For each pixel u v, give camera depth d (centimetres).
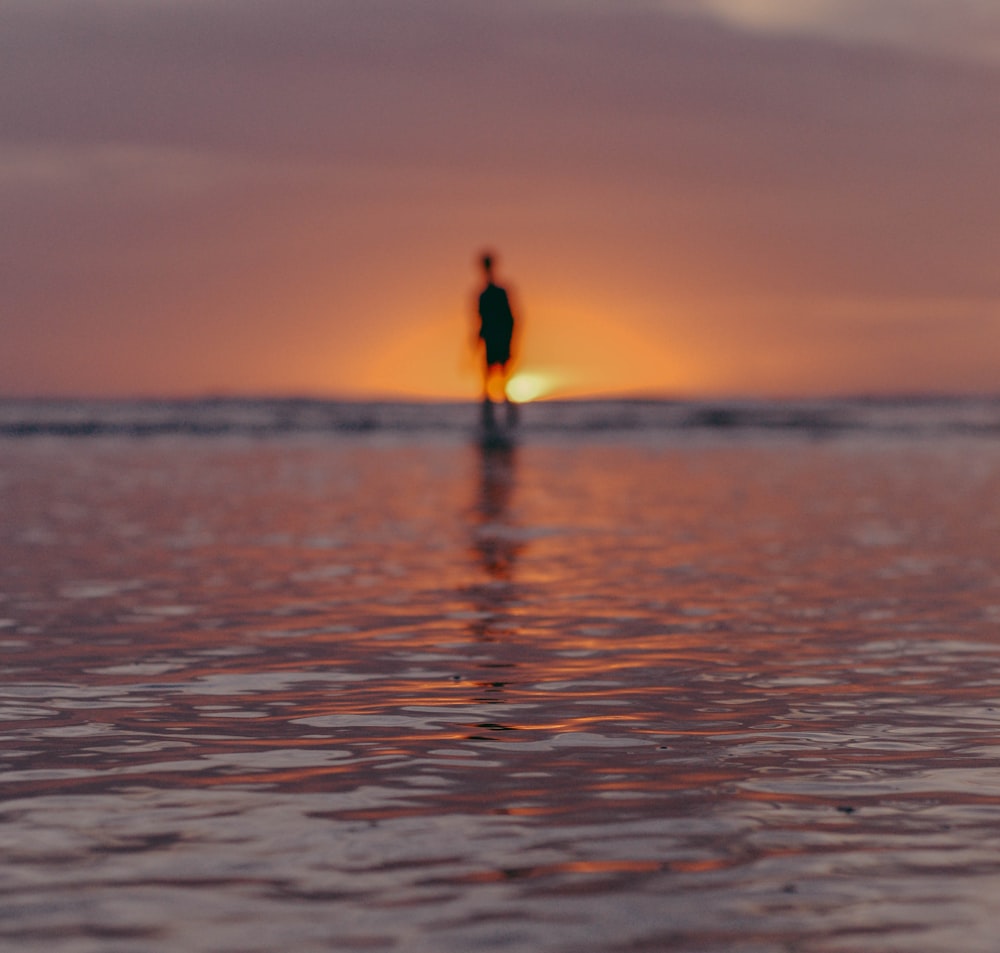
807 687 669
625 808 468
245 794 485
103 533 1353
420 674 703
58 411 4378
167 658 744
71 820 454
